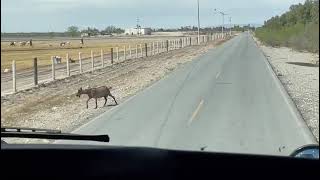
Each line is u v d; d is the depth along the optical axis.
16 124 16.02
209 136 12.44
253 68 36.31
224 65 39.72
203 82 27.00
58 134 4.73
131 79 31.67
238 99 19.67
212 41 120.62
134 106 18.69
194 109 17.19
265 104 18.25
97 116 16.81
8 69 40.75
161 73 34.62
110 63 47.03
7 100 22.14
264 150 10.85
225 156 2.66
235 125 13.95
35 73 28.12
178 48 81.69
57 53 72.62
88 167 2.79
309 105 19.02
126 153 2.75
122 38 175.12
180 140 12.03
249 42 101.81
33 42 140.88
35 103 21.39
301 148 3.86
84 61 52.12
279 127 13.60
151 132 13.18
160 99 20.42
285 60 45.75
